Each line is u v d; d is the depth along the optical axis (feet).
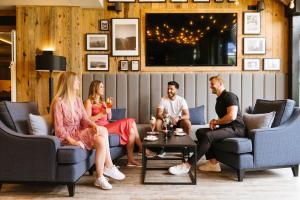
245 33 17.62
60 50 17.22
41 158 9.03
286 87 17.56
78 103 10.46
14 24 18.12
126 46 17.66
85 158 9.85
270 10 17.69
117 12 17.71
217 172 11.78
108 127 12.49
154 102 17.34
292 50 17.12
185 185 10.10
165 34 17.71
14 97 17.79
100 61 17.62
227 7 17.66
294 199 8.71
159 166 12.71
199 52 17.69
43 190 9.71
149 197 8.94
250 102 17.39
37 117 9.95
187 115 14.98
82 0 16.17
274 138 10.78
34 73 17.16
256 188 9.77
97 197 8.97
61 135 9.63
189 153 13.01
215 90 12.21
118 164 13.09
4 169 9.13
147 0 17.62
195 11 17.65
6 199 8.87
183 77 17.35
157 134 12.18
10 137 9.11
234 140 10.53
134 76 17.37
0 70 28.89
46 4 16.85
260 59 17.67
